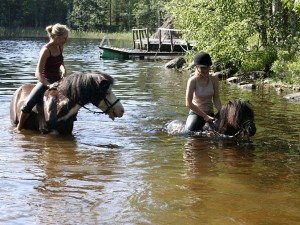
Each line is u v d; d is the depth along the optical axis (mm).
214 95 7348
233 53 15727
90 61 23344
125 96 10875
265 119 8312
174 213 3877
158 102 10031
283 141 6684
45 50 6840
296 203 4172
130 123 7801
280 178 4930
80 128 7371
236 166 5363
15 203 3994
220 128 6918
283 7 15648
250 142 6617
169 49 31062
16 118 7309
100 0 79562
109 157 5664
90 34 67750
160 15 72938
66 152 5867
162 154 5871
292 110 9312
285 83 14055
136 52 26156
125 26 83750
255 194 4391
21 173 4852
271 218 3809
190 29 17141
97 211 3881
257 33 17859
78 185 4527
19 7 77562
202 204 4098
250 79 15523
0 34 66750
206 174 5023
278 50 15586
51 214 3789
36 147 6086
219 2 15648
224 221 3732
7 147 6023
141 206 4016
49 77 7008
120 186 4531
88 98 6684
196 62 7051
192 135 6996
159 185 4594
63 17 85250
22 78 14273
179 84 13836
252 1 15805
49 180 4648
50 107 6844
